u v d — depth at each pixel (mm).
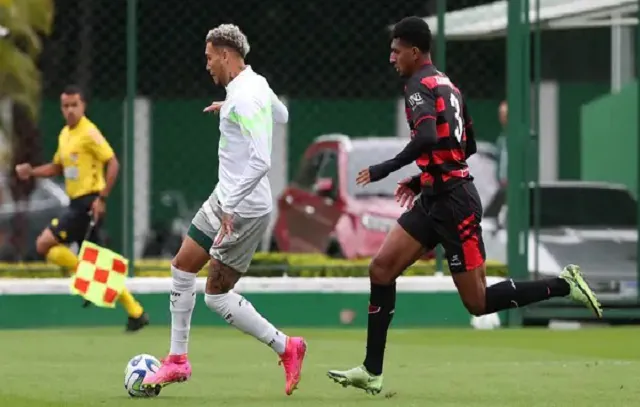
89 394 31766
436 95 30125
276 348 31297
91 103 62875
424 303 51656
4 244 66250
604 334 48562
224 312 31141
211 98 63969
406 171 59125
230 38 30328
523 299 31250
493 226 56094
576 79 79375
